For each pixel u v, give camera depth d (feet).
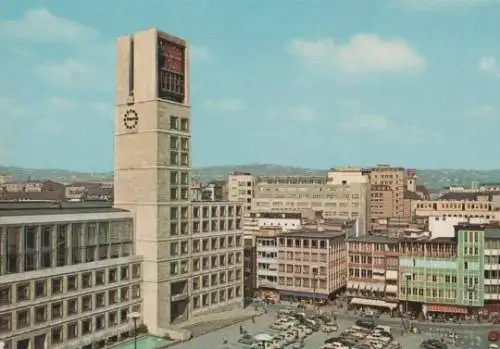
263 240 576.20
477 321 468.34
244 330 434.30
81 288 376.27
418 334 430.61
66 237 371.35
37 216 350.02
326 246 537.65
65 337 363.15
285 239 561.02
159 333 417.49
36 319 343.46
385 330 421.59
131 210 437.17
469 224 497.87
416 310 499.92
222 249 497.05
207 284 479.41
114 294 405.39
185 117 458.91
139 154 435.53
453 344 403.34
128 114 441.68
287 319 459.32
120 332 406.21
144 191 431.43
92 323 384.27
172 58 452.76
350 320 476.95
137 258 425.69
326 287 537.24
